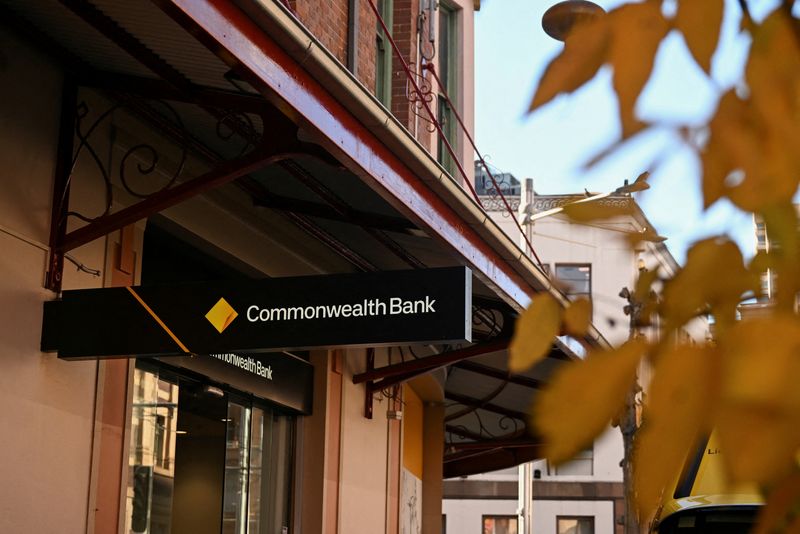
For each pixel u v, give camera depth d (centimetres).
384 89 1412
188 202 983
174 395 983
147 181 900
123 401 841
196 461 1059
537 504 3988
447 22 1788
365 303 695
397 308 693
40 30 741
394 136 803
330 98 729
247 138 866
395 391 1504
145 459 930
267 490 1184
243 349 699
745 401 51
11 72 729
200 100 763
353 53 1216
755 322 53
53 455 752
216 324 704
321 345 694
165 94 770
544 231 2206
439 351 1641
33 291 733
